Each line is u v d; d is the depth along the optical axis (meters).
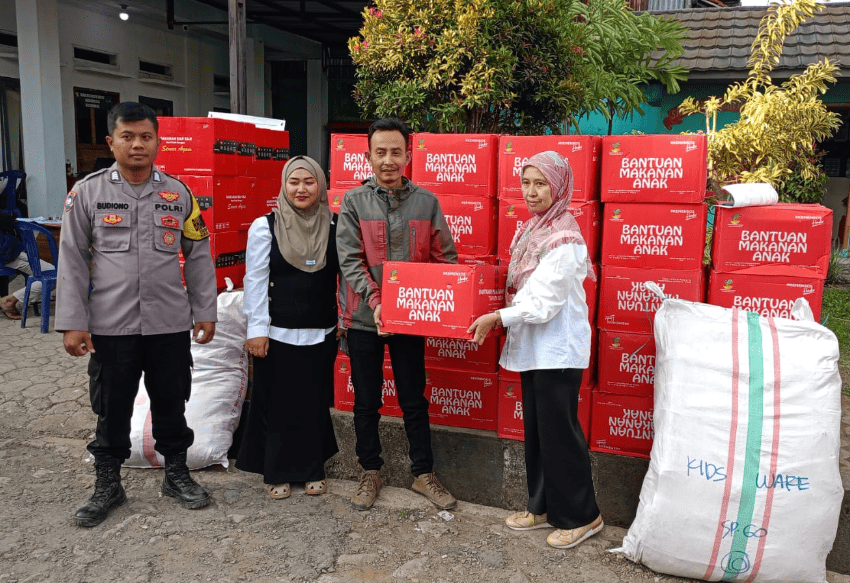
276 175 4.57
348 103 15.96
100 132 10.41
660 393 2.80
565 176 2.75
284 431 3.28
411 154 3.31
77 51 9.86
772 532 2.56
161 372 3.08
